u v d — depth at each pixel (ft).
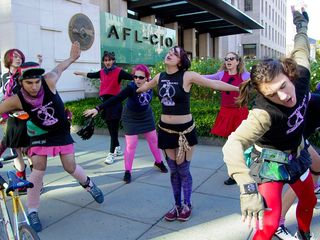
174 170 10.84
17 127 12.41
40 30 32.96
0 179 8.30
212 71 32.83
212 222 10.73
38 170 10.66
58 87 34.91
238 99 7.29
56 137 10.67
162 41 57.21
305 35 8.32
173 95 10.11
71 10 36.24
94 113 12.34
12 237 7.96
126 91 13.38
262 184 7.06
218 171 15.87
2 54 31.07
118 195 13.19
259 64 6.30
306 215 8.04
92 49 39.34
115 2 50.60
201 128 21.40
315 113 8.00
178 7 63.05
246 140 6.40
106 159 17.65
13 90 12.41
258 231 7.13
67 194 13.38
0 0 30.66
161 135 10.61
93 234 10.20
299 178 7.33
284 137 6.76
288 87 6.12
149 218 11.16
